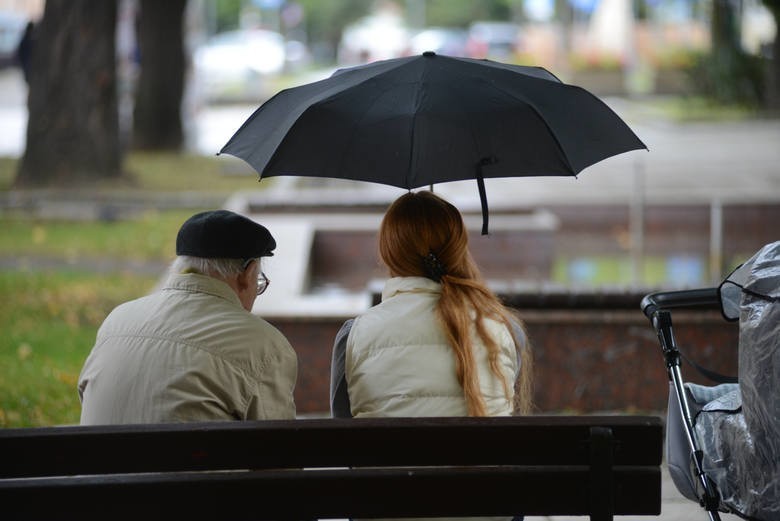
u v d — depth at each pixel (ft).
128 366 34.22
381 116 36.06
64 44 165.27
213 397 33.94
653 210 139.33
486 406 33.63
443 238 35.40
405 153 35.58
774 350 32.04
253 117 38.19
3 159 201.57
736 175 184.75
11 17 458.09
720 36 339.36
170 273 36.22
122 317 35.45
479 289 34.81
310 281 111.65
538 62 449.89
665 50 399.85
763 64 323.37
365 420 31.78
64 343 82.48
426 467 32.24
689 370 64.75
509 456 31.78
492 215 124.88
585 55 418.51
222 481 31.42
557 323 64.13
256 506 31.65
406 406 33.65
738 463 34.83
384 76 37.06
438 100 36.32
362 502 31.83
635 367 64.69
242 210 123.85
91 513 31.24
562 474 31.83
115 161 169.99
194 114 251.39
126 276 109.70
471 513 31.99
